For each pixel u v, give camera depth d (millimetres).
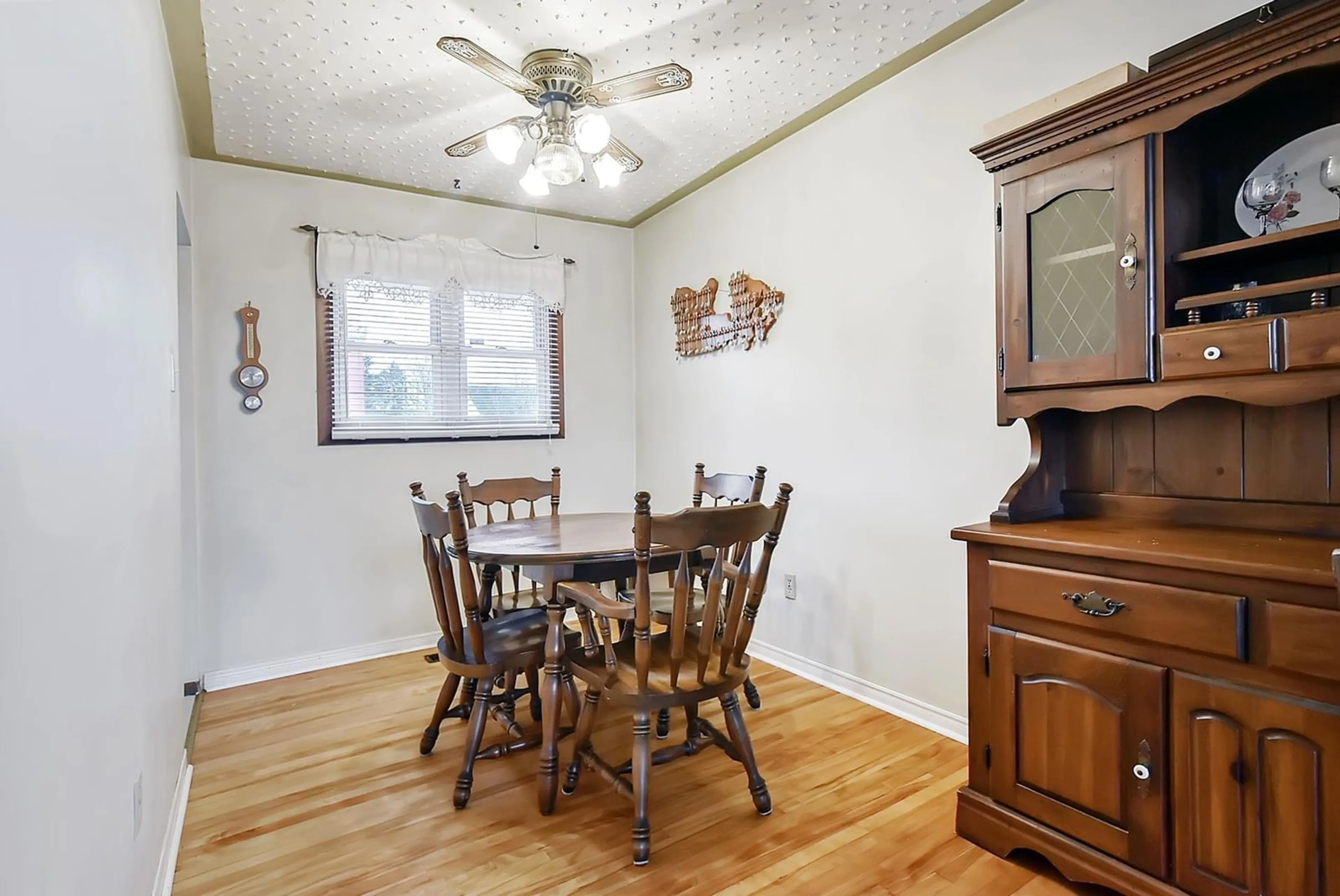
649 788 1852
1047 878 1588
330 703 2727
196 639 2855
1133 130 1530
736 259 3258
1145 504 1779
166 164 1958
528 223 3783
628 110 2621
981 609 1719
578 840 1771
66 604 886
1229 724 1276
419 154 2930
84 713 957
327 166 3059
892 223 2475
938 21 2109
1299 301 1504
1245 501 1616
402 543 3406
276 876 1627
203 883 1600
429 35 2055
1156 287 1505
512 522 2688
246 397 3027
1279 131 1528
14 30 743
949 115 2266
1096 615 1463
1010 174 1780
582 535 2297
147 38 1604
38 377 807
